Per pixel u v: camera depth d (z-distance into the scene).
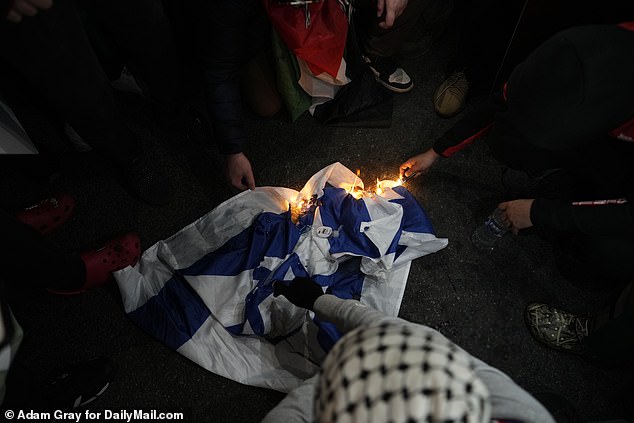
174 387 1.93
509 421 0.83
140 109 2.46
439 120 2.48
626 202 1.51
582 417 1.90
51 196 2.24
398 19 2.16
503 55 2.29
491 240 2.19
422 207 2.28
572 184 2.28
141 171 2.16
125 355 1.97
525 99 1.45
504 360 2.00
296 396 1.15
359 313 1.09
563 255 2.18
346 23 1.91
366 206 2.04
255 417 1.88
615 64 1.30
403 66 2.63
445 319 2.06
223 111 1.89
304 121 2.46
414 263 2.15
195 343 1.92
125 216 2.24
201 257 2.05
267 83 2.29
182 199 2.28
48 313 2.05
